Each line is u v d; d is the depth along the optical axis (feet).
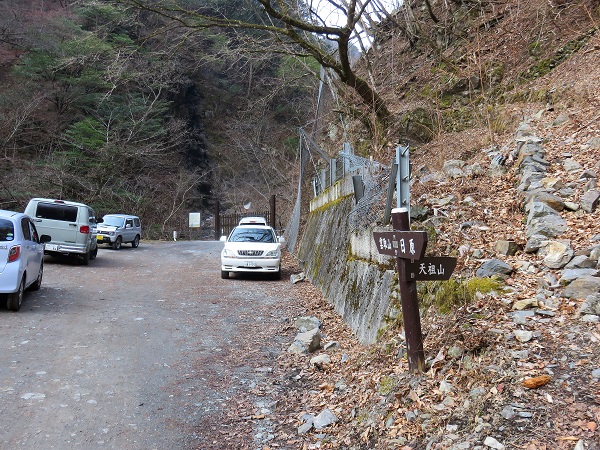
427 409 14.10
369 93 53.42
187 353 24.77
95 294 38.63
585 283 17.16
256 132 137.69
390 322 21.85
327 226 46.55
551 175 27.37
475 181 30.81
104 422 16.85
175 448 15.38
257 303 37.40
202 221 161.89
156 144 130.41
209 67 158.20
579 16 51.24
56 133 126.52
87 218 56.34
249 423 17.19
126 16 52.49
